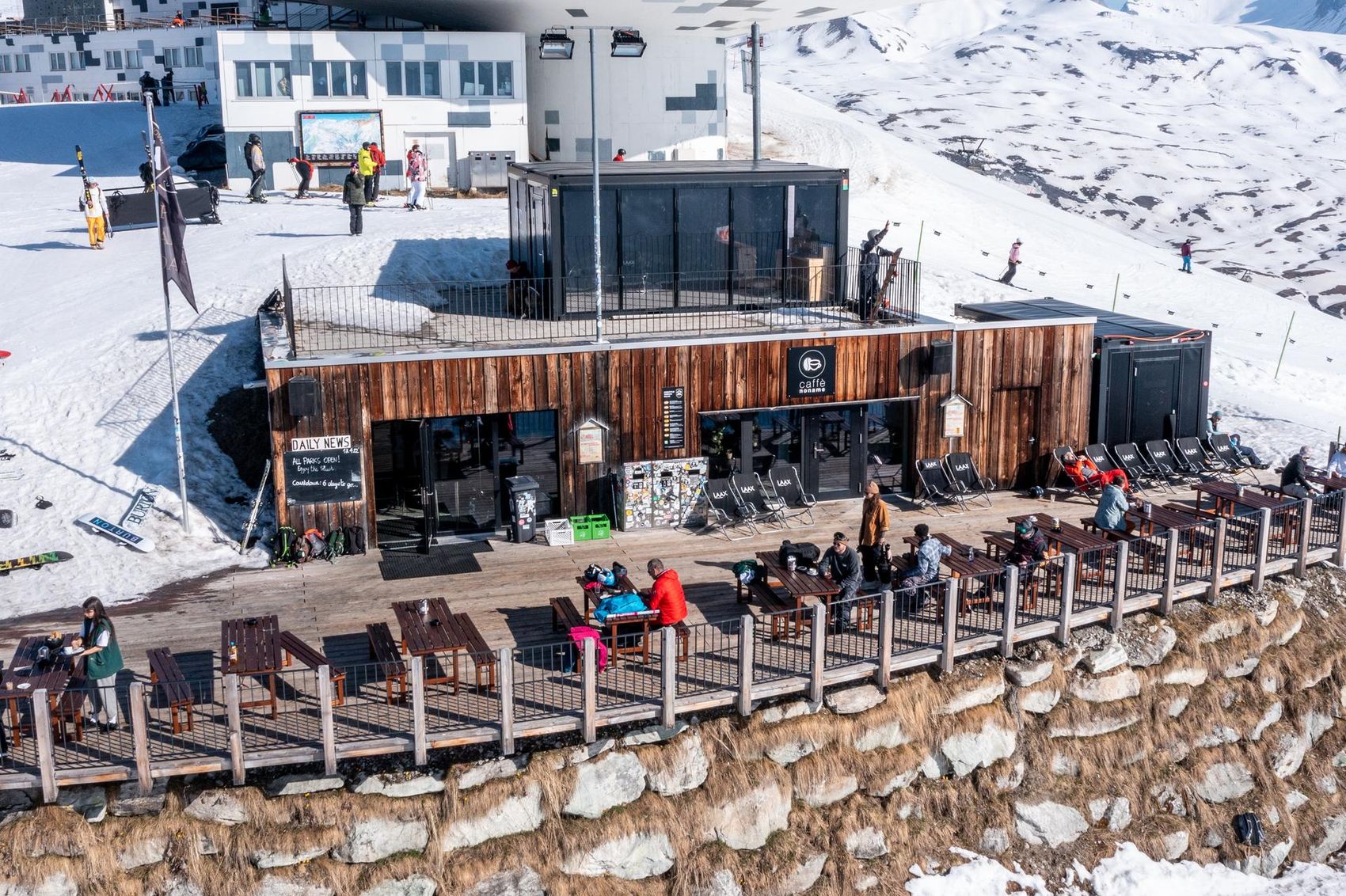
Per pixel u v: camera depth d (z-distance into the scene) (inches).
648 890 583.8
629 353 855.7
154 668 590.6
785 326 922.1
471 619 685.9
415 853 554.9
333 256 1237.1
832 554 687.7
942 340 916.6
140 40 2709.2
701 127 1948.8
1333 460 976.3
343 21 1936.5
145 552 813.9
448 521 852.6
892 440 943.7
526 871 565.0
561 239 938.7
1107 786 679.1
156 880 534.0
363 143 1647.4
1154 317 1814.7
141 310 1124.5
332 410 807.1
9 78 2773.1
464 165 1689.2
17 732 549.6
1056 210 2726.4
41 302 1164.5
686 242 965.2
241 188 1647.4
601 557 815.1
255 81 1626.5
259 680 625.9
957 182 2573.8
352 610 725.3
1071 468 952.9
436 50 1649.9
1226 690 737.0
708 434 892.0
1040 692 677.3
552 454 864.9
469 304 1039.6
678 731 602.5
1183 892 661.9
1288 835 709.9
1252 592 783.7
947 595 650.8
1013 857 645.9
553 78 1897.1
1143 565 772.6
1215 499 872.3
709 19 1776.6
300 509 812.0
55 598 745.0
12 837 523.8
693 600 740.7
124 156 1899.6
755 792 602.5
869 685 644.7
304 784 553.6
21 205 1569.9
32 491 878.4
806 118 2674.7
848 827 619.8
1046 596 737.6
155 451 928.3
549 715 586.2
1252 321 1884.8
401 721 580.7
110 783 542.6
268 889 539.2
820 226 991.6
